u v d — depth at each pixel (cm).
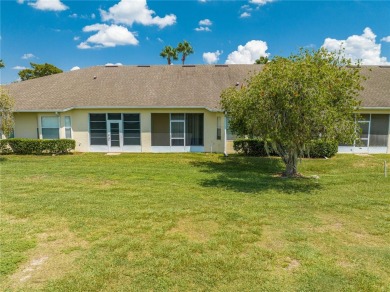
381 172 1145
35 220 589
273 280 383
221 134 1733
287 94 856
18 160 1430
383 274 399
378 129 1705
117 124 1761
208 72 2141
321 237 516
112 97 1795
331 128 845
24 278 385
